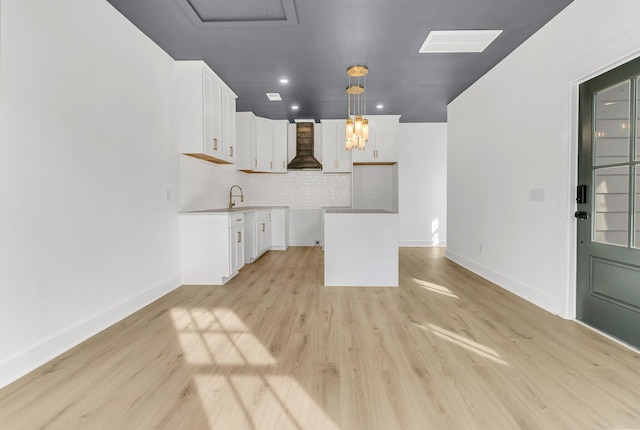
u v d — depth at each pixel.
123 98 2.81
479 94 4.19
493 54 3.52
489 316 2.78
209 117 3.87
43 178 2.04
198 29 3.03
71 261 2.25
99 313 2.51
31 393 1.71
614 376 1.84
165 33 3.11
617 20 2.17
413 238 6.74
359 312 2.90
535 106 3.05
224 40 3.23
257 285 3.79
